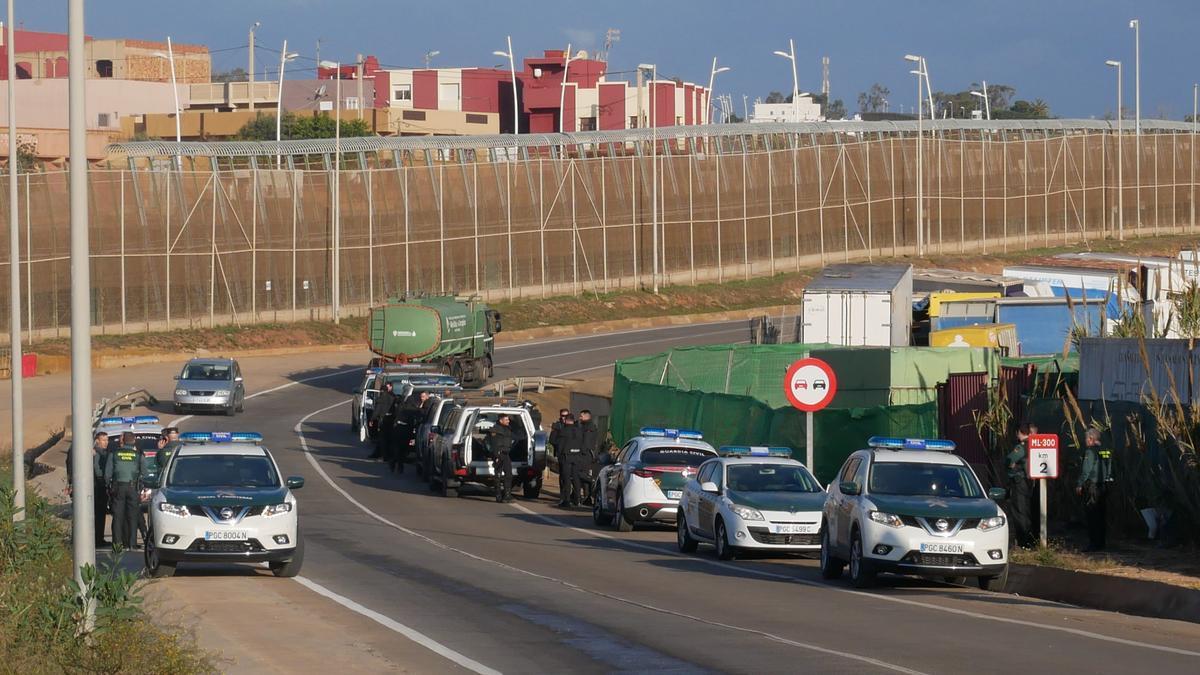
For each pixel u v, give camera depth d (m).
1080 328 95.81
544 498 119.69
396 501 112.12
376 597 58.78
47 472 129.12
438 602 57.28
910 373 119.56
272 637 47.88
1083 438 76.69
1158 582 56.66
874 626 50.91
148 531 65.81
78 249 41.12
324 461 143.00
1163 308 114.19
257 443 71.38
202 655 42.25
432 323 192.00
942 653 44.47
